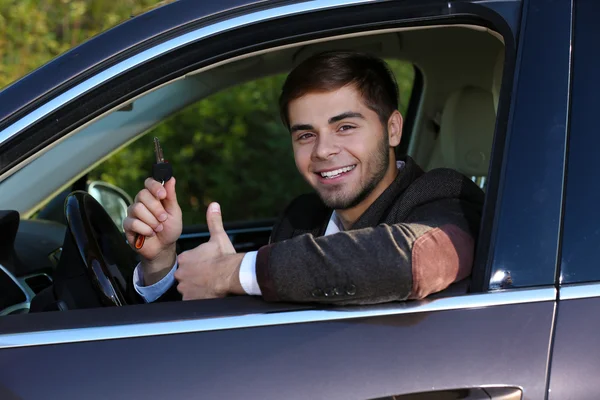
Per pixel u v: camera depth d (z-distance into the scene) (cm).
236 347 219
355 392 214
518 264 224
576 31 233
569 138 228
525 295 223
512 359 218
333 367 216
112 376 215
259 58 321
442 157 420
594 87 230
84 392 213
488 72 385
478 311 223
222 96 733
